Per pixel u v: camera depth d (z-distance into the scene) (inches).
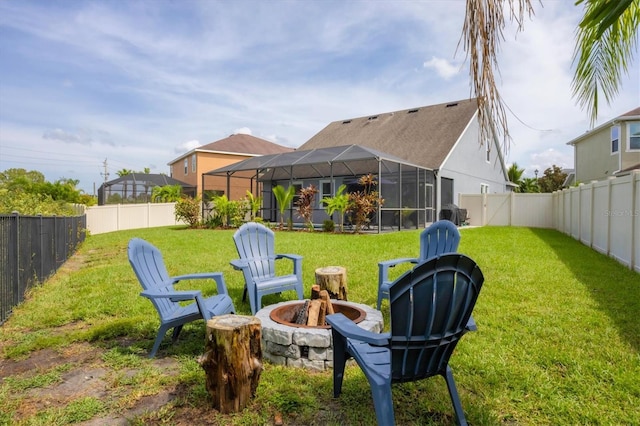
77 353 138.0
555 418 91.7
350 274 261.1
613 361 121.6
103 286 240.7
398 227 613.6
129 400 103.8
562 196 571.8
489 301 190.5
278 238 494.6
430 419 92.6
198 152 1035.9
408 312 77.0
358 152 604.1
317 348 120.3
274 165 675.4
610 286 217.8
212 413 97.3
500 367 117.6
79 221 489.7
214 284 239.0
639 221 259.4
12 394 108.9
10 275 189.9
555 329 149.2
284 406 99.2
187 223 799.7
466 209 735.7
